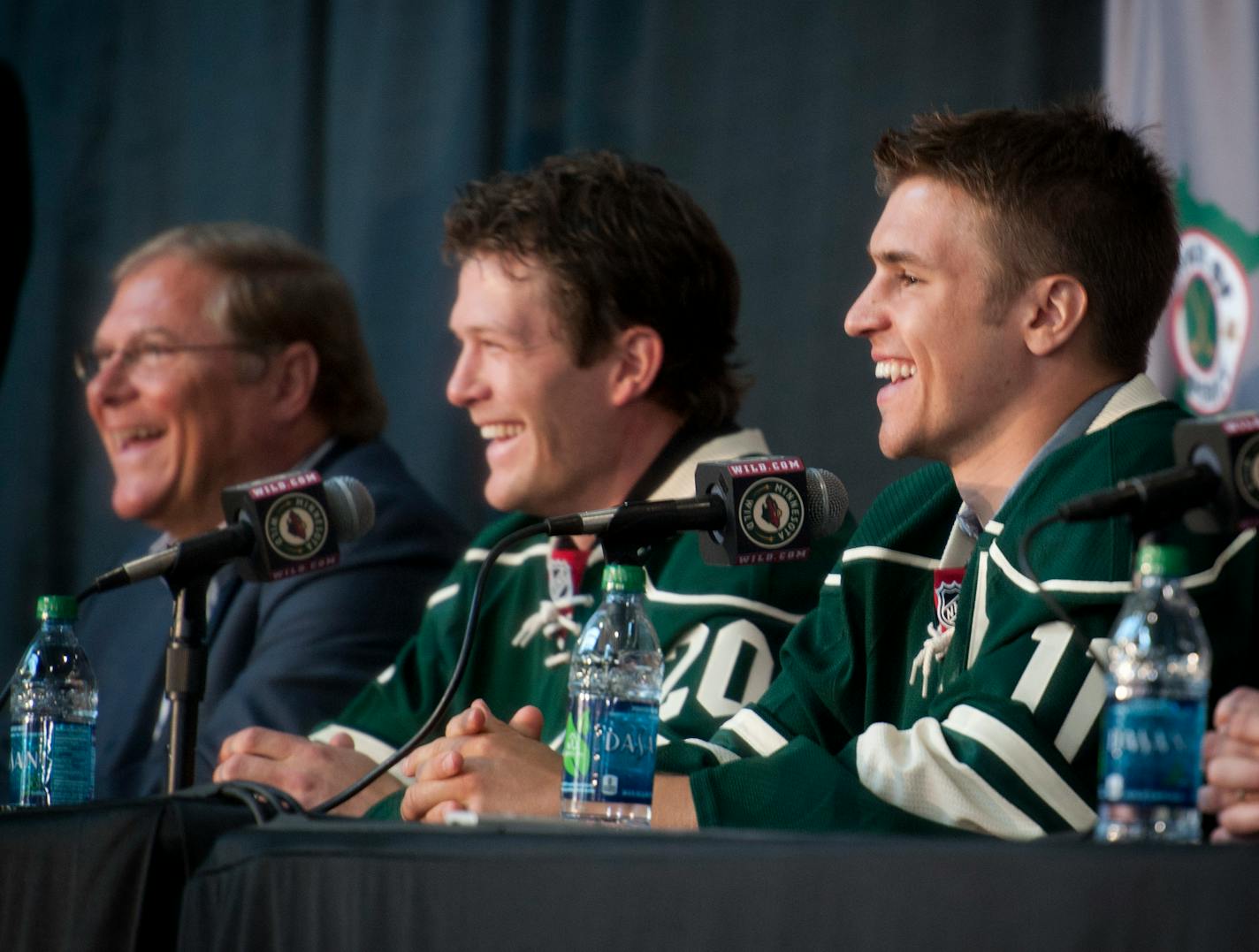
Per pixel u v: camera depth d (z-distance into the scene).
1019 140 5.17
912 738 4.45
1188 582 4.55
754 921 2.85
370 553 8.09
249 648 8.09
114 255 11.26
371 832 3.55
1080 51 8.90
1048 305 5.11
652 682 4.75
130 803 4.06
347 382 8.99
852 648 5.48
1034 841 2.86
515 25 10.24
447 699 4.52
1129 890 2.57
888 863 2.76
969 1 9.12
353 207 10.63
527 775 4.68
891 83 9.29
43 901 4.10
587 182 6.91
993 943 2.65
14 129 11.41
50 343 11.24
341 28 10.76
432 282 10.38
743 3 9.66
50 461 11.18
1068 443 4.96
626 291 6.81
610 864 2.99
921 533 5.49
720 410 7.00
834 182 9.40
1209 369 7.93
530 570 7.14
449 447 10.28
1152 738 3.44
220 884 3.62
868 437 9.23
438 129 10.41
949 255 5.13
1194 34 8.16
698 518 4.58
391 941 3.23
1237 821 3.43
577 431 6.88
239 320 8.72
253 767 5.84
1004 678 4.54
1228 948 2.48
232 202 11.01
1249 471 3.63
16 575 11.12
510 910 3.08
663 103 9.82
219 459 8.77
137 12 11.30
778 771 4.41
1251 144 7.97
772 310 9.48
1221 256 7.96
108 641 8.75
